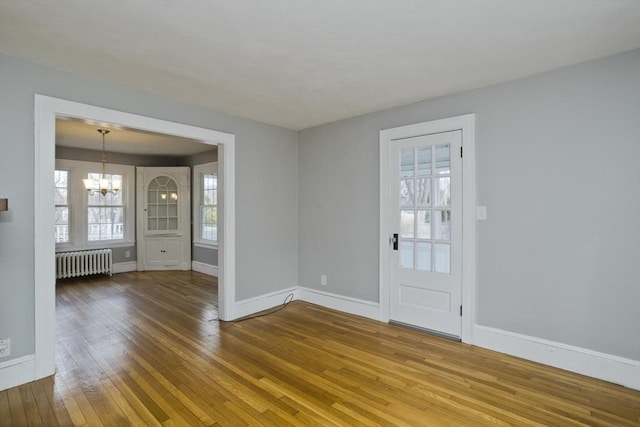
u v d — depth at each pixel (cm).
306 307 426
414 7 181
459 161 313
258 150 408
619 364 238
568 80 258
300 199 456
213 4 177
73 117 264
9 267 233
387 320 368
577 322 256
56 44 221
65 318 379
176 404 215
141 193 664
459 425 195
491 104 295
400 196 357
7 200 220
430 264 335
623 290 238
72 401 217
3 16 188
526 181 278
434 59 245
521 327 282
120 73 267
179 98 325
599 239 247
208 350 296
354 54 237
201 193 668
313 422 198
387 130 362
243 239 391
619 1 176
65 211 592
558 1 176
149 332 338
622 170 238
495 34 210
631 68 234
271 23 197
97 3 176
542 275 271
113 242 640
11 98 234
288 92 311
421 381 244
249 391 231
